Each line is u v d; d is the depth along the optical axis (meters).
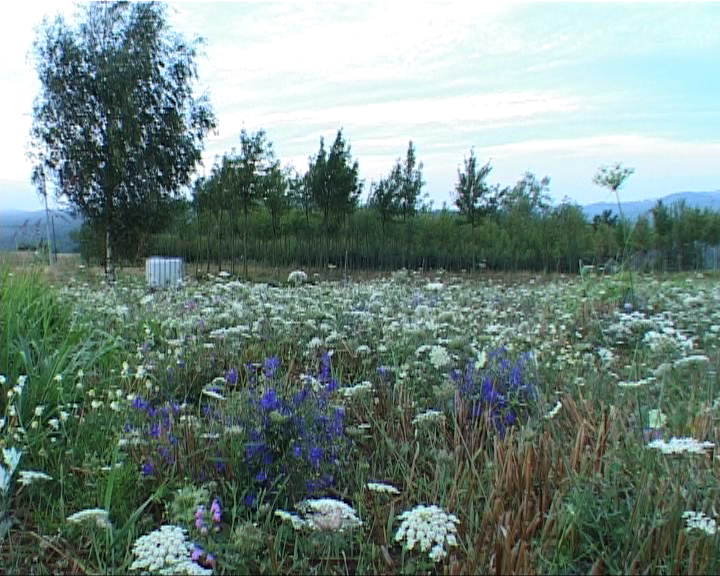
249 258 22.70
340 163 23.72
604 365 4.46
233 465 2.73
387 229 24.64
